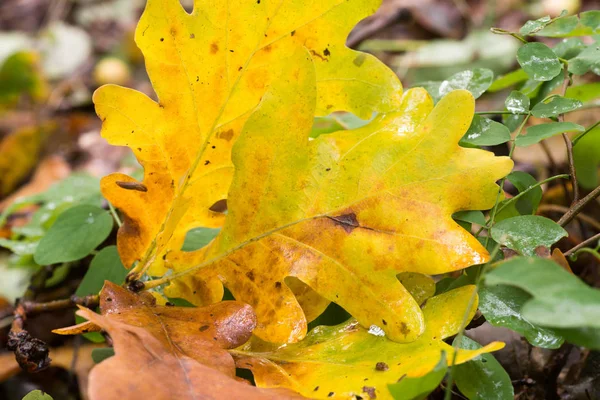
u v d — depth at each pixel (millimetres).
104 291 416
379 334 412
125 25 1455
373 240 413
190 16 414
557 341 402
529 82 470
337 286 414
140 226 429
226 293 451
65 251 470
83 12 1475
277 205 418
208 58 418
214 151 427
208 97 422
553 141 585
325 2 417
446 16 1102
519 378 455
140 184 424
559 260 412
